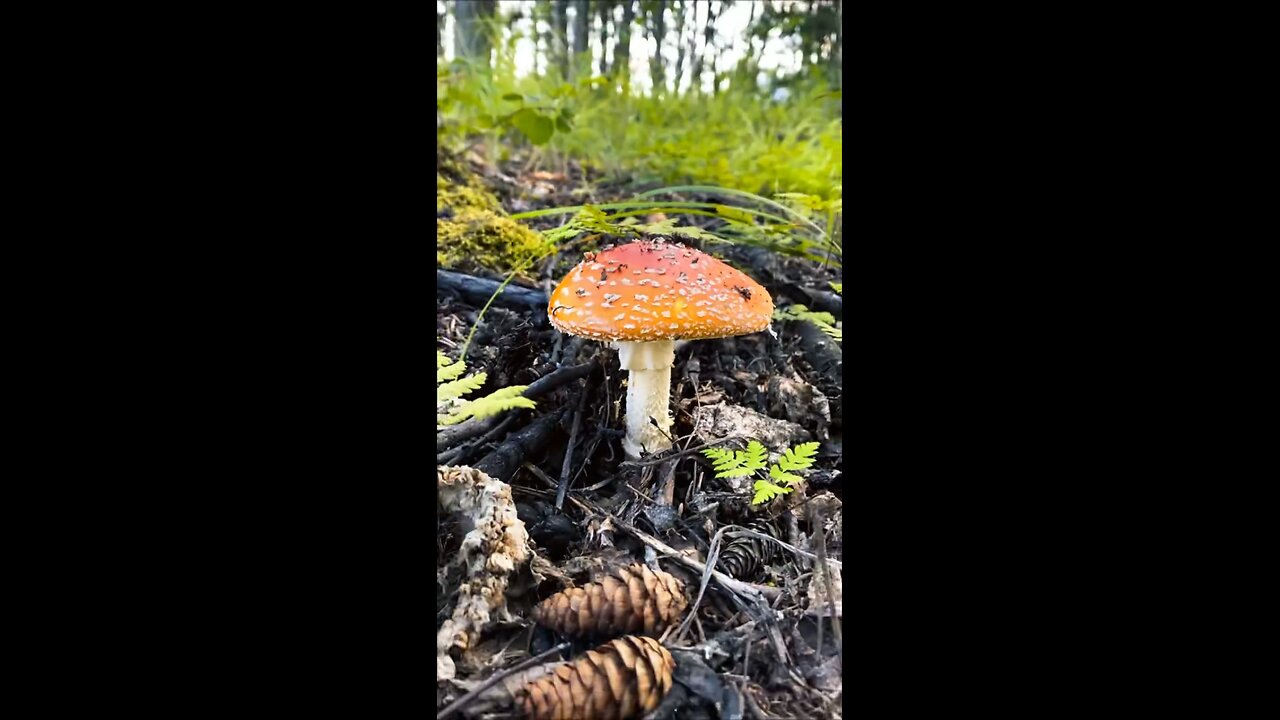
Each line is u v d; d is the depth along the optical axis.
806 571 0.29
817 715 0.24
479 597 0.26
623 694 0.24
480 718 0.24
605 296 0.30
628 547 0.30
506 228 0.49
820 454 0.35
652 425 0.34
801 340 0.41
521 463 0.33
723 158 0.63
